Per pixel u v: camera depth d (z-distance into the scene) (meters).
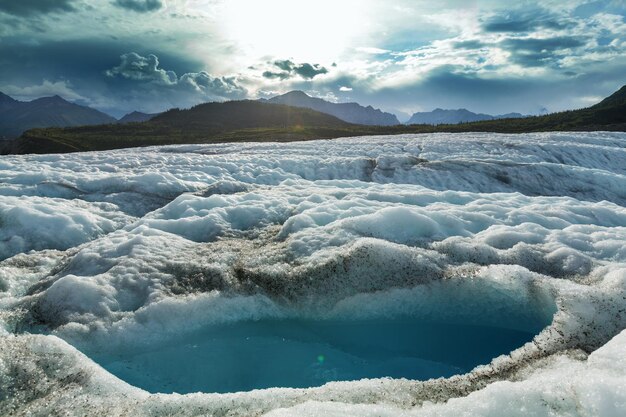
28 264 9.96
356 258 8.37
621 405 3.77
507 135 49.84
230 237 10.66
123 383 5.36
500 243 9.16
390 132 98.19
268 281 8.34
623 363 4.59
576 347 5.88
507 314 7.74
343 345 7.39
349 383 5.25
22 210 12.29
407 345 7.38
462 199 13.17
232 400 4.89
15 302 7.70
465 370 6.56
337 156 34.59
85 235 12.15
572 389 4.18
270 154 35.38
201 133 138.12
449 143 40.31
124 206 15.79
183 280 8.30
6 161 26.00
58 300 7.50
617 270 7.11
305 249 9.14
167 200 16.80
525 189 25.03
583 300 6.55
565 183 25.50
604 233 9.23
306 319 8.04
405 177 26.95
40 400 4.96
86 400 4.98
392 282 8.10
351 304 7.97
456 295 7.96
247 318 7.82
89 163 26.66
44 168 22.81
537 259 8.32
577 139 43.03
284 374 6.53
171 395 5.02
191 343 7.16
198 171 24.25
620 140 43.19
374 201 12.20
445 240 9.21
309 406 4.36
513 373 5.52
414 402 4.90
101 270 8.66
